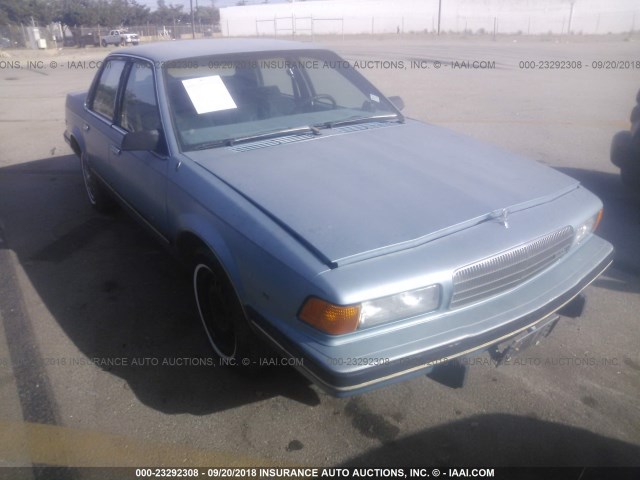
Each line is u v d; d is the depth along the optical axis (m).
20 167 7.04
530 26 42.47
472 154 3.30
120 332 3.45
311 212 2.51
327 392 2.21
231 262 2.61
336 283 2.16
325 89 4.12
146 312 3.66
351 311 2.15
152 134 3.28
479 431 2.67
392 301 2.23
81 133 5.02
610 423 2.71
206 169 2.99
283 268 2.31
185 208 3.02
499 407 2.82
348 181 2.81
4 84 15.72
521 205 2.72
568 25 39.44
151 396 2.90
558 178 3.11
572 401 2.85
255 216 2.54
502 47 26.52
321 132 3.56
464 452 2.55
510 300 2.52
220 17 53.44
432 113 9.91
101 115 4.52
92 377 3.04
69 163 7.18
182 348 3.29
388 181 2.83
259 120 3.63
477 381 3.00
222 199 2.72
